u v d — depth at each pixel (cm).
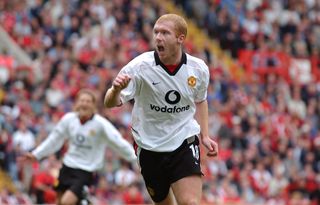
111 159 3962
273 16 6562
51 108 4278
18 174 3750
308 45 6450
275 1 6662
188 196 1744
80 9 5341
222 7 6462
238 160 4559
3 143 3834
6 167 3803
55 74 4688
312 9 6788
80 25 5231
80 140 2614
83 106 2608
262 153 4812
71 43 5062
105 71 4775
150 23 5684
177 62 1758
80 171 2614
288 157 4881
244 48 6203
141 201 3841
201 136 1805
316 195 4653
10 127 3912
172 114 1770
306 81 6147
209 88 5256
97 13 5372
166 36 1728
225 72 5831
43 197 3647
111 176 3931
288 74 6109
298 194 4538
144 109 1773
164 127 1775
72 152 2628
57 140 2639
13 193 3716
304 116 5641
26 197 3675
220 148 4625
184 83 1759
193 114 1797
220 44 6191
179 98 1762
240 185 4422
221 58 6081
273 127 5159
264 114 5288
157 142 1773
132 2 5688
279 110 5484
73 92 4494
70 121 2625
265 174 4569
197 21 6256
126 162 3962
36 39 5006
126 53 5084
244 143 4803
